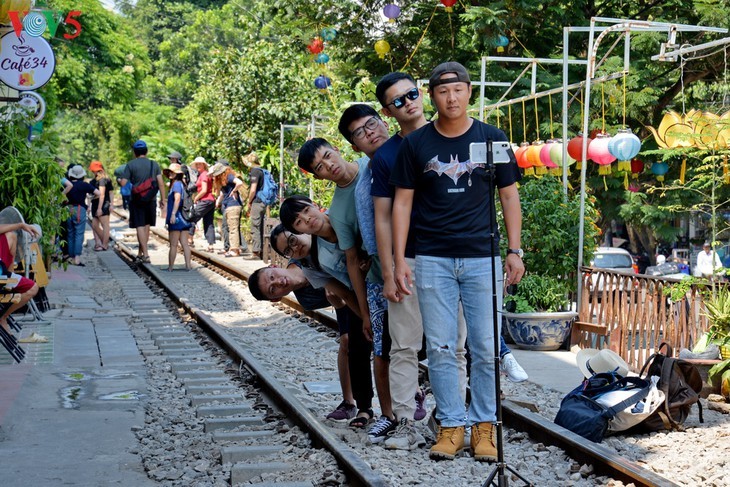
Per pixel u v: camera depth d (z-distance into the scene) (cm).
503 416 746
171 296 1691
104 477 612
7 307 1059
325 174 662
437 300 631
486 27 2050
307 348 1192
